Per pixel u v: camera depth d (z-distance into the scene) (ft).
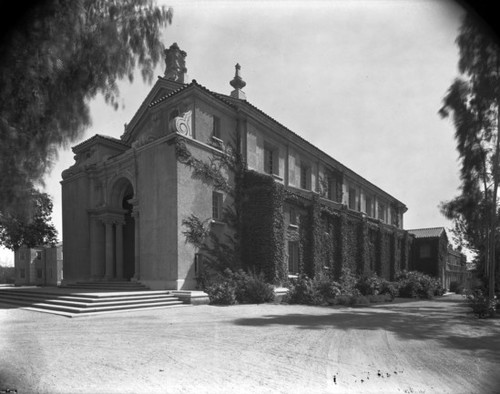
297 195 77.61
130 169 67.97
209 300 52.75
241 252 68.03
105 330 30.27
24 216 30.42
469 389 16.29
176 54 81.46
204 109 66.85
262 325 33.47
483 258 62.18
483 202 48.39
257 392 15.67
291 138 86.07
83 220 77.41
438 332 31.12
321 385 16.57
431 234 146.20
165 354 21.90
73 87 25.95
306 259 79.61
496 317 42.06
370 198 130.00
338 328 32.50
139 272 63.05
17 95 22.57
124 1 27.25
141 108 85.35
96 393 15.42
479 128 42.57
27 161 26.20
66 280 79.56
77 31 23.17
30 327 32.07
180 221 57.82
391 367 19.53
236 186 70.18
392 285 87.92
